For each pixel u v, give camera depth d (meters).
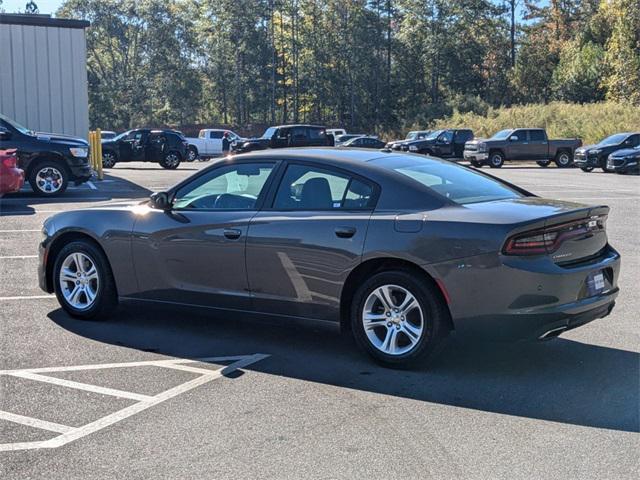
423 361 5.16
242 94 83.69
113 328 6.40
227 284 5.82
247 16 80.19
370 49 76.38
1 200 15.61
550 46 73.62
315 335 6.22
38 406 4.57
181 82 80.94
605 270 5.35
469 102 68.06
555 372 5.26
